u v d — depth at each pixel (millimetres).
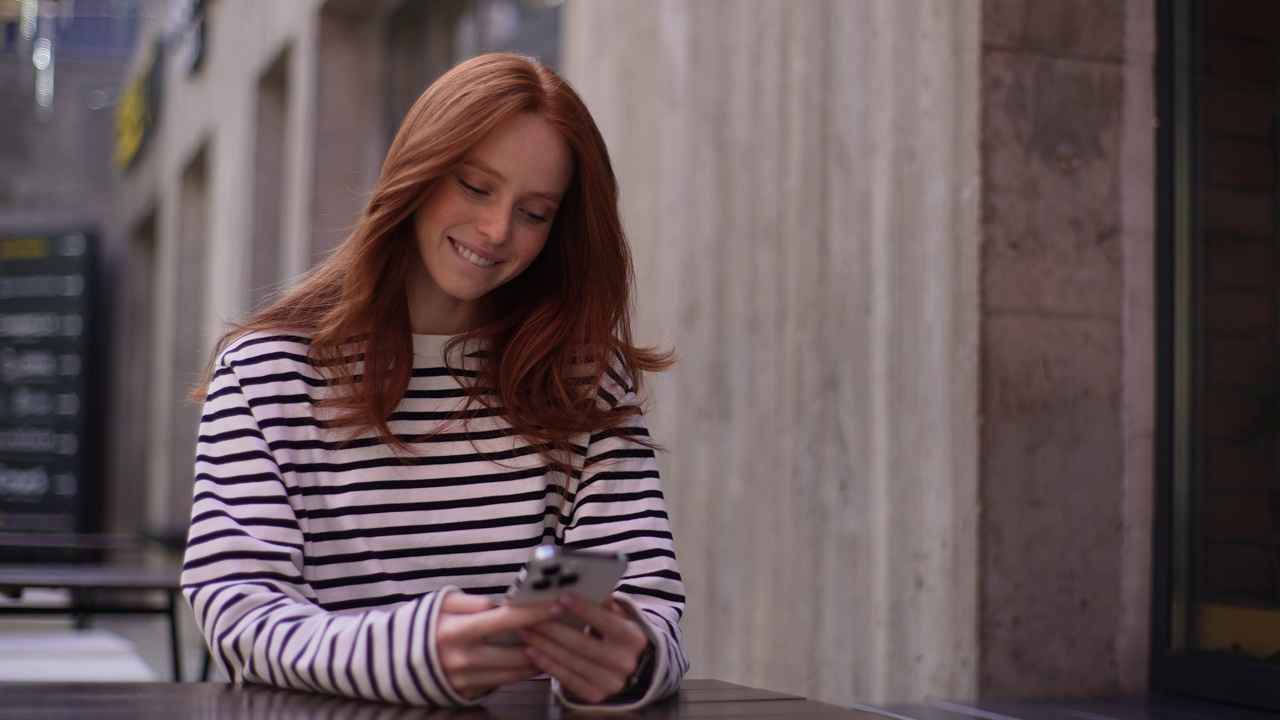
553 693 1290
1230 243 2736
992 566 2816
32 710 1083
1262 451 2615
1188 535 2812
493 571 1498
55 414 14016
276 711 1116
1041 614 2848
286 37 7367
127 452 13875
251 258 8172
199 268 11164
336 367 1479
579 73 4266
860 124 3125
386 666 1178
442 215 1457
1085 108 2949
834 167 3152
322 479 1460
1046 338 2893
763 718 1155
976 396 2830
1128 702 2732
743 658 3230
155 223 13664
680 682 1329
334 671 1199
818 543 3076
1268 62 2660
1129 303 2945
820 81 3193
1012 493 2844
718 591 3334
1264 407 2613
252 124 8242
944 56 2943
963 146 2908
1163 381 2896
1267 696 2545
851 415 3051
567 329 1563
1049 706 2688
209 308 9438
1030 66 2922
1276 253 2613
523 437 1535
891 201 3018
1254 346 2652
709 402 3430
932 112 2961
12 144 14805
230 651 1286
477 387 1539
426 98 1468
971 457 2830
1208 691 2709
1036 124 2918
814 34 3221
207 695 1205
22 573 3637
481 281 1483
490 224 1444
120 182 14977
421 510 1484
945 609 2822
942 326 2891
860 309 3070
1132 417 2928
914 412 2938
